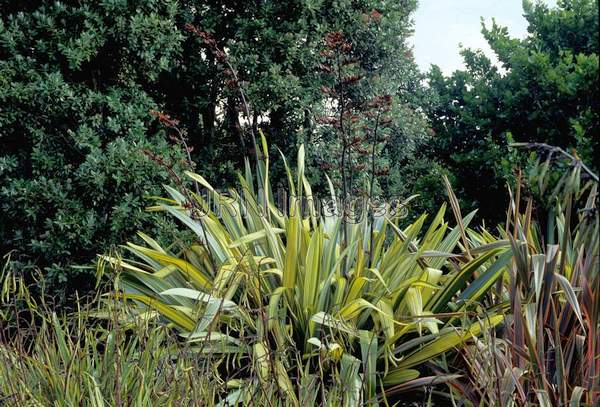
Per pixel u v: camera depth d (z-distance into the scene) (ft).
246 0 25.96
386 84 28.14
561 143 18.72
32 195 19.39
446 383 10.07
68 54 20.13
